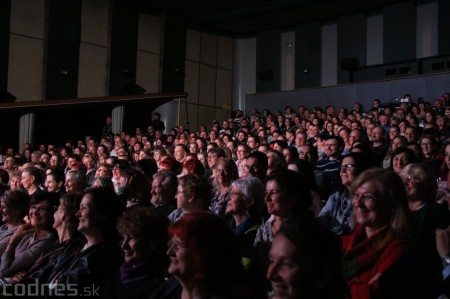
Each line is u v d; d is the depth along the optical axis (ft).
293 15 44.39
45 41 38.63
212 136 28.19
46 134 34.83
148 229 6.20
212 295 4.71
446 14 38.70
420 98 34.17
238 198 8.32
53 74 38.65
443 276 5.18
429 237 5.61
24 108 32.68
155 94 38.01
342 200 8.71
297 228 4.21
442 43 38.73
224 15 44.98
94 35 41.29
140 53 43.91
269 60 47.42
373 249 6.01
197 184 8.64
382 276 5.61
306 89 39.70
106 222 7.29
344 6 42.19
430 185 7.62
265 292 6.59
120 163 14.82
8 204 10.14
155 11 45.01
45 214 8.93
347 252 6.08
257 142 19.56
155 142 29.27
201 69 47.50
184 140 26.89
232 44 49.44
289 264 4.07
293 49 46.37
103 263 6.97
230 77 49.19
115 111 36.76
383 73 40.55
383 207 6.16
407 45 40.29
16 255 8.89
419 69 38.50
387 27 41.32
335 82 43.80
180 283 5.19
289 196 7.18
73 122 36.27
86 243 7.55
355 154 8.85
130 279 6.10
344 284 4.38
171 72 45.16
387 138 17.71
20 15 37.63
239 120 33.76
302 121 28.78
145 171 15.05
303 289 4.06
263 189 8.46
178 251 4.75
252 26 47.60
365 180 6.32
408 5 40.45
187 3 43.65
